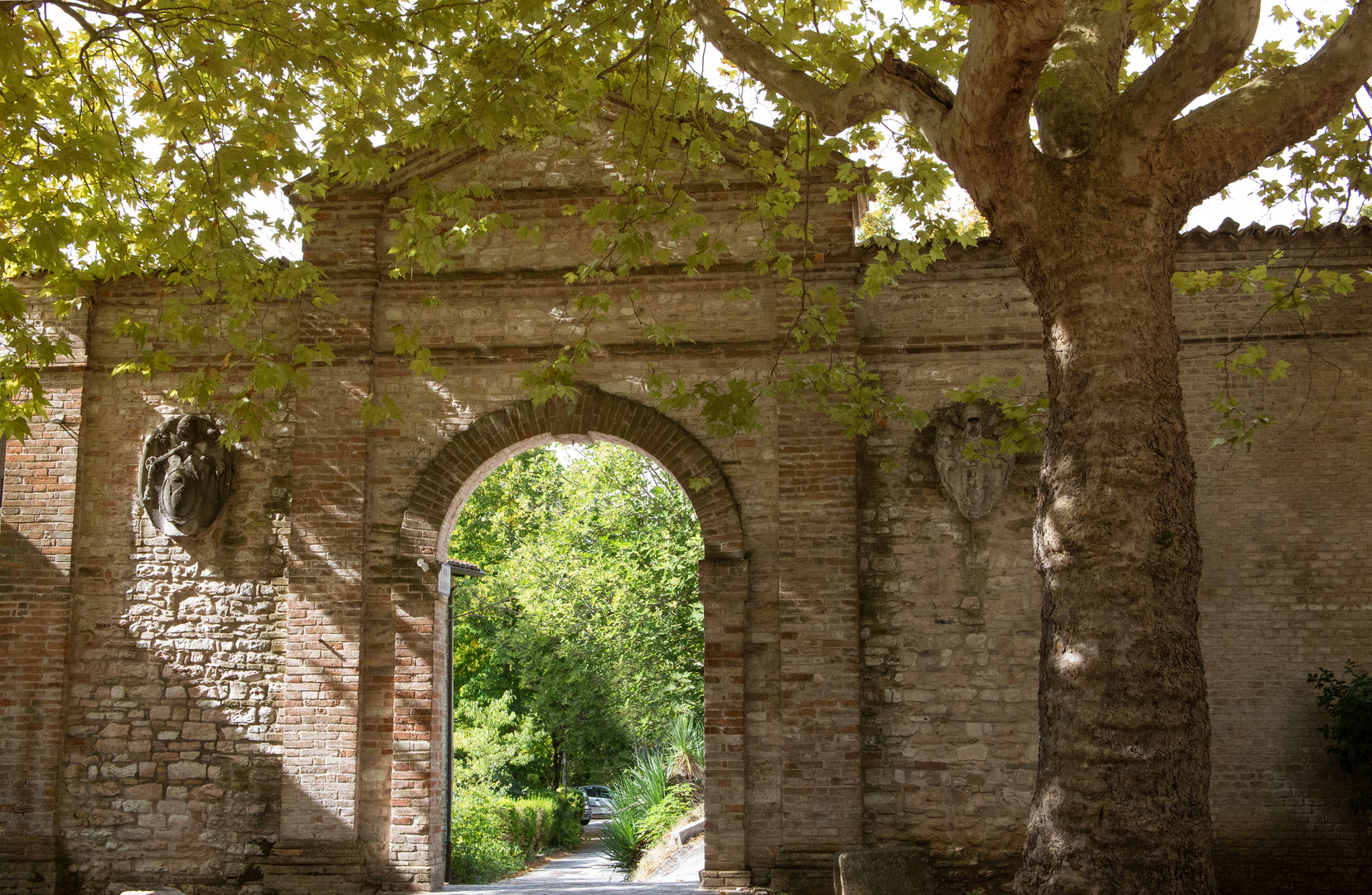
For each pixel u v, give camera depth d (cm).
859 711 1076
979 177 688
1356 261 1117
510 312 1180
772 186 1165
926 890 942
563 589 2205
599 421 1151
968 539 1108
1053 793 621
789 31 829
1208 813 612
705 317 1159
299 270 920
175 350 1200
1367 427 1095
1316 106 677
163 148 845
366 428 1160
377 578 1140
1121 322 655
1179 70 639
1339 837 1038
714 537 1121
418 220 892
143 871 1109
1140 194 666
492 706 2522
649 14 855
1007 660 1086
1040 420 1032
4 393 847
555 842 2455
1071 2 787
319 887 1075
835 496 1110
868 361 1144
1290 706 1060
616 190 1048
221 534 1166
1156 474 637
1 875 1097
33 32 867
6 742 1127
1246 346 1112
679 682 2031
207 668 1143
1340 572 1077
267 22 812
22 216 811
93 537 1172
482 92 844
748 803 1078
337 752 1102
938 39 852
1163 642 617
